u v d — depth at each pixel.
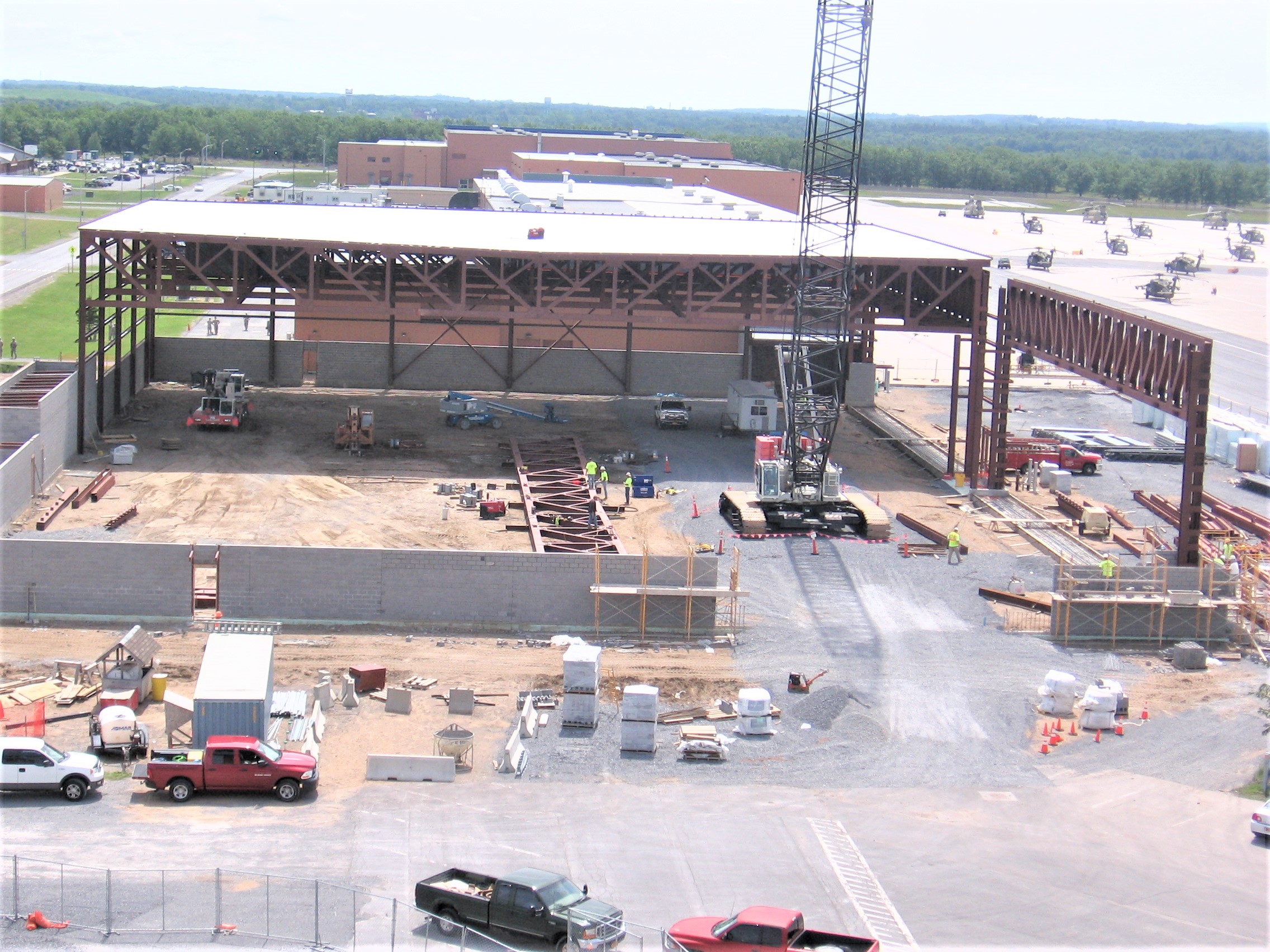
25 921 34.66
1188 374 68.00
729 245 94.38
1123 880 40.53
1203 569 63.19
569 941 34.19
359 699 52.91
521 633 60.34
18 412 75.69
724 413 100.00
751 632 61.16
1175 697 55.97
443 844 41.16
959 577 69.38
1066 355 80.25
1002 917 38.03
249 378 106.50
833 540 74.94
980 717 53.25
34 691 51.53
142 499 76.25
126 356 97.31
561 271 92.69
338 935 34.94
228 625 59.06
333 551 59.62
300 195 175.88
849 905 38.47
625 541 72.44
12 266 176.50
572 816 43.75
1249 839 43.56
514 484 82.19
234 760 43.66
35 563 58.78
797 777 47.78
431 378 107.88
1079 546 74.38
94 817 41.91
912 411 110.19
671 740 50.56
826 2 79.81
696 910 37.88
